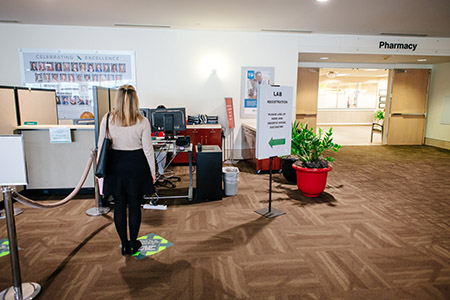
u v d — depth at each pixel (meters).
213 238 2.81
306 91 7.74
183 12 4.75
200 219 3.26
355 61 7.68
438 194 4.12
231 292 2.02
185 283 2.12
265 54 6.20
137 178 2.30
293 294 2.00
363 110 14.60
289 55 6.27
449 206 3.66
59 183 4.00
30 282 2.11
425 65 8.15
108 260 2.42
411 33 6.18
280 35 6.18
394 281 2.14
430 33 6.18
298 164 4.07
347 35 6.37
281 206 3.65
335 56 6.83
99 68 5.85
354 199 3.91
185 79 6.10
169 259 2.44
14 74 5.67
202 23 5.41
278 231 2.96
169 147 3.83
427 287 2.07
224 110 6.27
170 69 6.04
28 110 4.13
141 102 6.07
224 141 6.30
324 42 6.32
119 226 2.40
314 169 3.81
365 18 5.07
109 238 2.81
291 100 3.40
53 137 3.79
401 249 2.61
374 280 2.16
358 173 5.29
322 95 14.56
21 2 4.26
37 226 3.06
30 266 2.33
